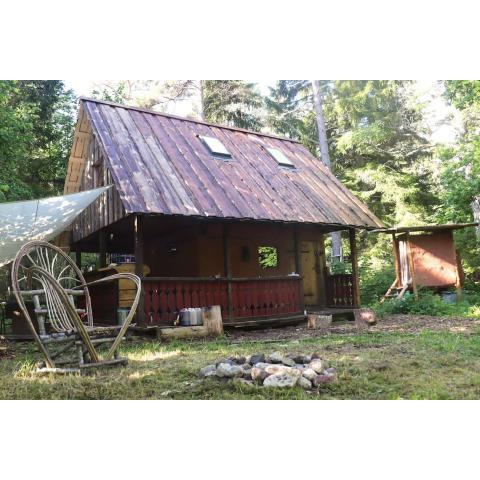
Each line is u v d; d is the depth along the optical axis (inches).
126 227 476.4
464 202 630.5
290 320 437.4
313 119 1001.5
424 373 200.2
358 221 487.2
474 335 314.5
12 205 354.3
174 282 374.9
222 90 948.6
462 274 650.2
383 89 920.3
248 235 510.9
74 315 209.3
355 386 179.6
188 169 422.0
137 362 239.8
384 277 705.6
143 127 457.1
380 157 937.5
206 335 358.0
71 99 807.7
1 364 246.5
